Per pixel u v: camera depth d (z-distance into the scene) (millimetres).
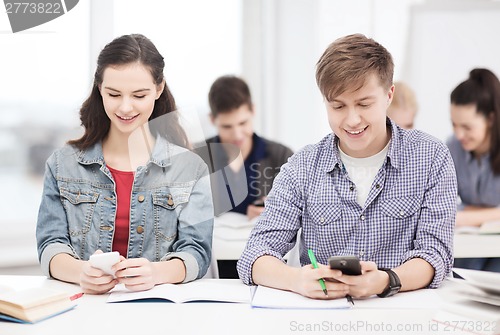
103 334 1058
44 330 1085
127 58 1454
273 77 3346
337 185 1470
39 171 2775
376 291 1253
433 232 1399
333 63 1325
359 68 1300
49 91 2756
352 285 1244
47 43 2736
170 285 1384
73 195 1606
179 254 1479
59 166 1630
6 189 2732
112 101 1479
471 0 3178
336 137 1495
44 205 1601
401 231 1448
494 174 2637
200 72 3135
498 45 3184
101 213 1599
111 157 1628
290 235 1493
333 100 1329
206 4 3115
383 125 1396
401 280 1301
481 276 1105
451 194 1433
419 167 1443
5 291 1277
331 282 1261
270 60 3324
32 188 2771
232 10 3201
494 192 2648
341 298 1259
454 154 2725
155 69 1489
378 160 1472
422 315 1156
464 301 1223
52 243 1550
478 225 2471
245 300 1262
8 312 1151
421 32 3215
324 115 3332
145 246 1596
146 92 1473
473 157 2678
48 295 1191
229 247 2020
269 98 3346
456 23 3195
